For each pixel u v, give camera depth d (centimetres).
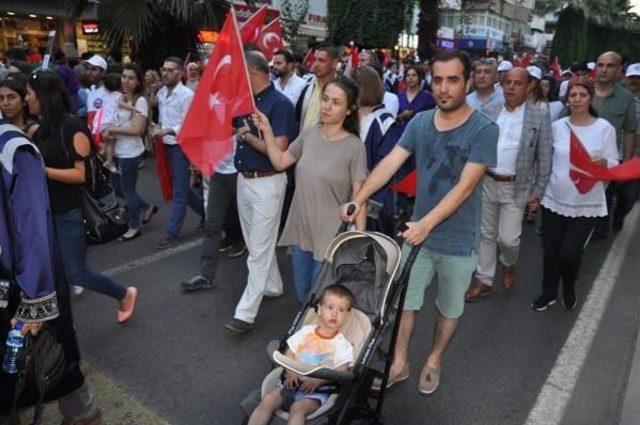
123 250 572
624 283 530
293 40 1622
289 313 443
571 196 429
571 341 416
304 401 248
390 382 338
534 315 457
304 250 357
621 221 685
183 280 500
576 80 426
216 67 360
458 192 284
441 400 339
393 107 590
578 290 510
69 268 361
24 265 211
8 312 225
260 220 396
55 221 349
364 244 285
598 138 428
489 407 334
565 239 440
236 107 361
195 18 1027
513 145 441
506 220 459
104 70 782
